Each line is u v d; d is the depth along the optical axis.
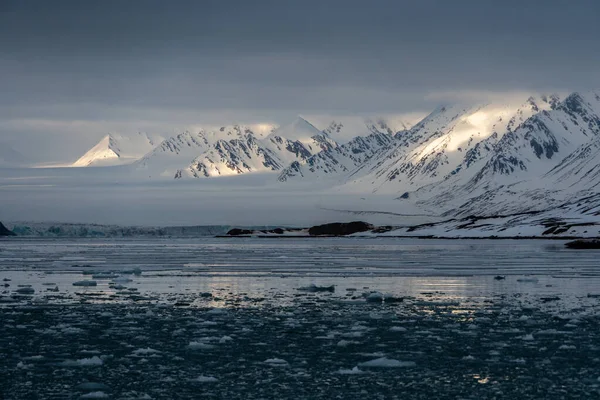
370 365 41.09
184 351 44.72
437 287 78.19
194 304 64.31
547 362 41.78
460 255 153.12
